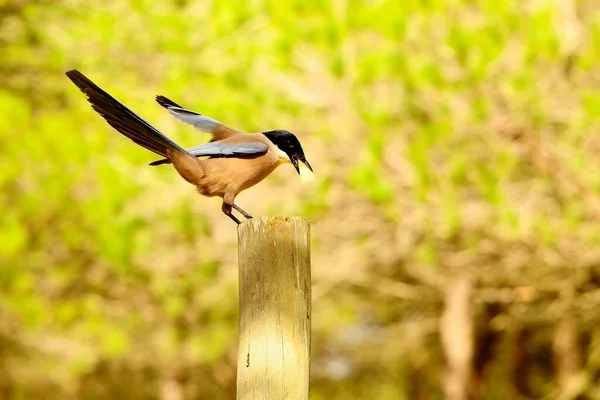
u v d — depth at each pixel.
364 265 16.50
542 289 16.33
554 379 23.11
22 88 15.90
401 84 13.62
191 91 14.20
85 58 14.52
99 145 15.17
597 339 19.77
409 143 13.40
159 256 16.23
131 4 14.48
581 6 14.19
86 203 15.18
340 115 13.90
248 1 13.62
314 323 23.30
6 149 15.38
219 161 6.76
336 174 14.41
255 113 13.77
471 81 12.84
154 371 24.05
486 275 16.42
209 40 13.98
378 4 12.98
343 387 29.45
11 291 16.45
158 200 14.92
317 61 14.04
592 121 12.66
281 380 5.25
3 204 16.14
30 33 15.04
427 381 24.91
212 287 17.08
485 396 25.44
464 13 13.30
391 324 21.94
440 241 15.64
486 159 13.84
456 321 16.83
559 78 13.58
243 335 5.38
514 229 13.11
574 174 13.10
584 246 14.12
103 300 17.91
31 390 25.34
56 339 19.75
